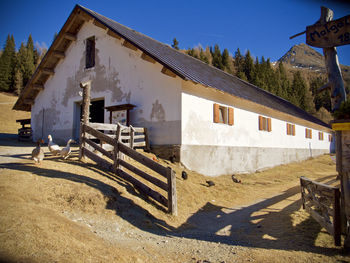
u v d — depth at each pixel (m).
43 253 2.92
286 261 3.89
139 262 3.53
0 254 2.68
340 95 5.00
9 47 62.38
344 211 4.60
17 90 53.59
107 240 3.97
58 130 16.31
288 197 9.23
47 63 16.84
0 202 3.97
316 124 28.42
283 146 21.30
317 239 4.87
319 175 16.48
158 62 11.37
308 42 5.26
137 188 7.03
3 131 24.62
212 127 13.12
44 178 5.70
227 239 5.22
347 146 4.39
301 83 82.31
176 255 4.12
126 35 13.04
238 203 8.70
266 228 5.88
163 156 11.65
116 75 13.95
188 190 8.63
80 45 15.95
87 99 8.47
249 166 16.16
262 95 23.94
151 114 12.34
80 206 5.02
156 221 5.69
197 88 12.41
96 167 7.60
